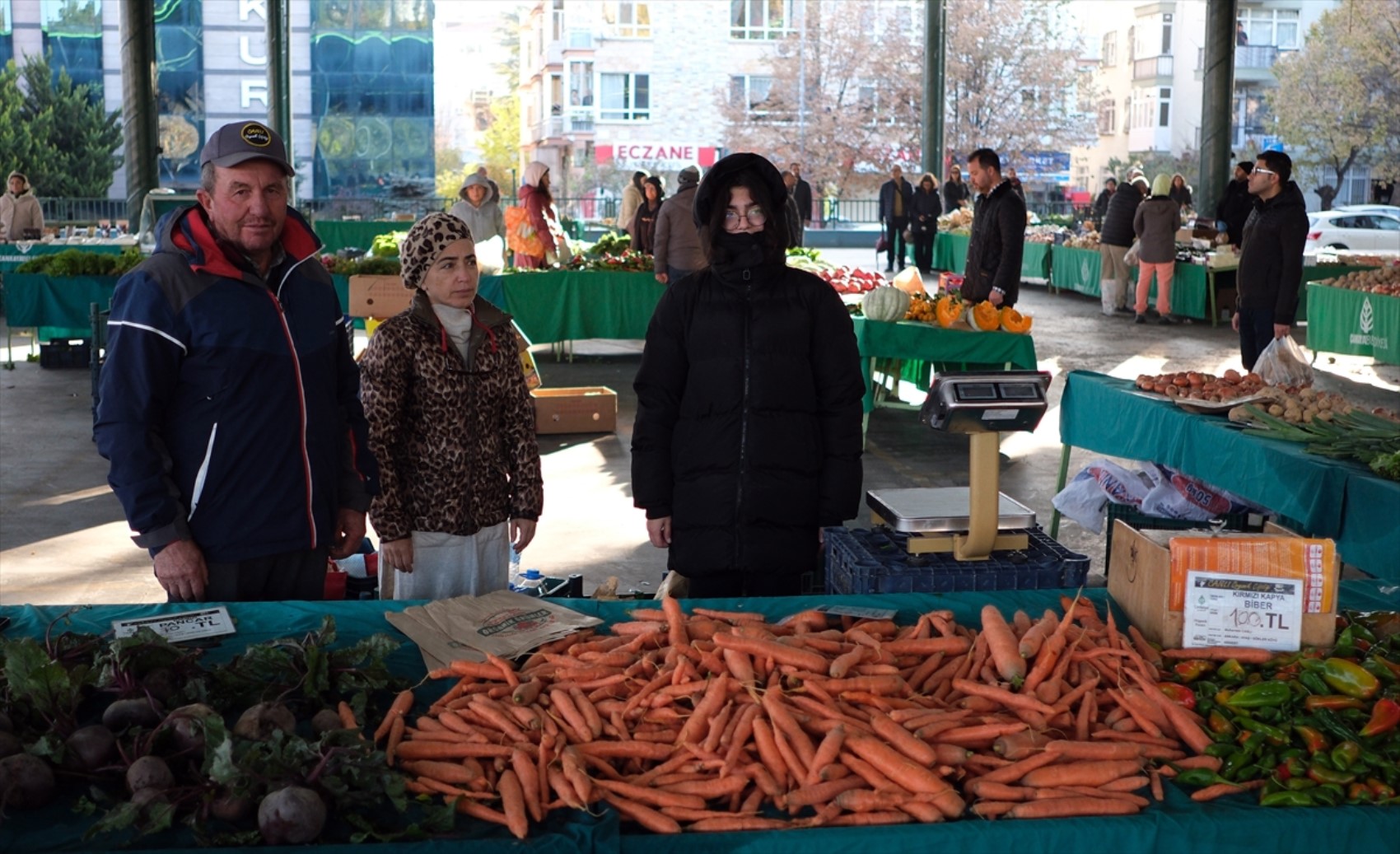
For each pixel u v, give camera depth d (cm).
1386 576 382
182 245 299
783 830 208
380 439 339
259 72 3556
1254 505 493
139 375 293
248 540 309
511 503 367
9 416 914
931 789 216
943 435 866
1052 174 4384
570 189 4306
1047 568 346
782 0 4400
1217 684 258
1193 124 4522
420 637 283
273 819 199
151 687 240
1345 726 238
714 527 350
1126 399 564
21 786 210
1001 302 831
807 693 246
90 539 618
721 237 347
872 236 3203
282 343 307
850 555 351
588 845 204
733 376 346
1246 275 807
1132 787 224
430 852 200
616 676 254
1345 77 3769
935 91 2131
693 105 4416
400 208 3161
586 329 1180
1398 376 1175
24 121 3170
